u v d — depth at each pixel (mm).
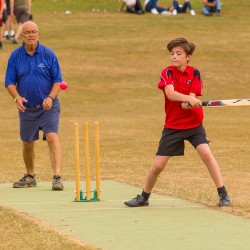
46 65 27547
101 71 66938
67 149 39250
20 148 39719
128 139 42969
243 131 45750
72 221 21125
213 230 19844
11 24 74938
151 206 23438
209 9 89625
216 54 72750
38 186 28156
